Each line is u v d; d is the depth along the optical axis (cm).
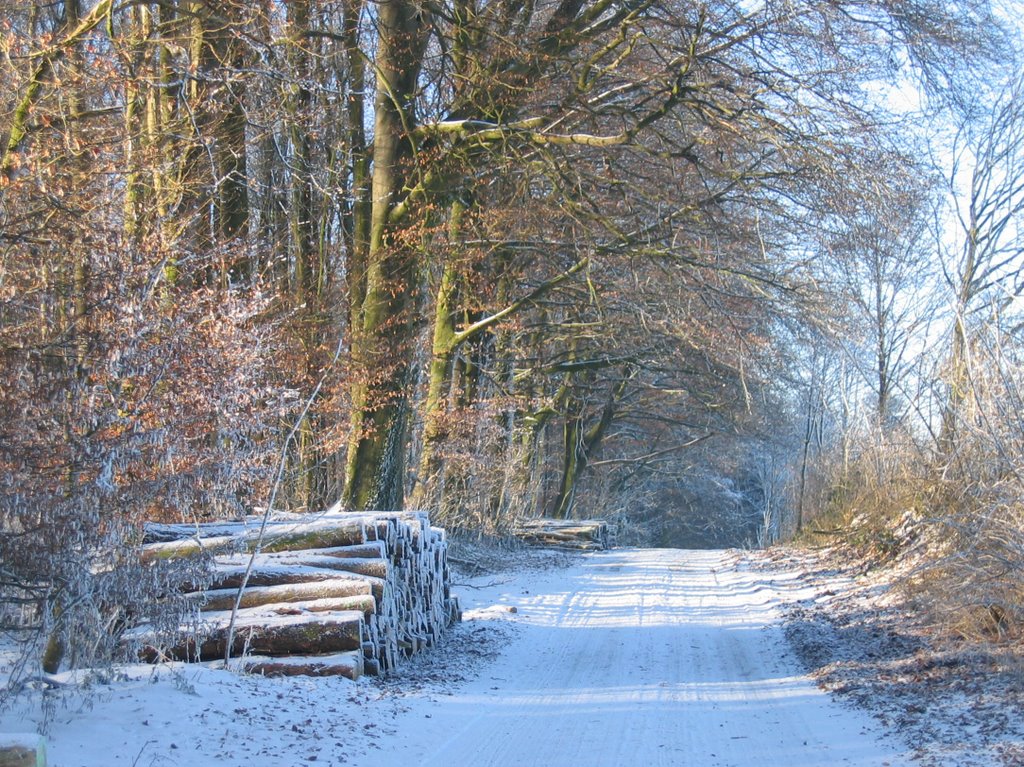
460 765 713
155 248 989
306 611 975
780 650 1234
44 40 1199
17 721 664
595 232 1905
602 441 4409
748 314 1998
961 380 1345
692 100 1573
